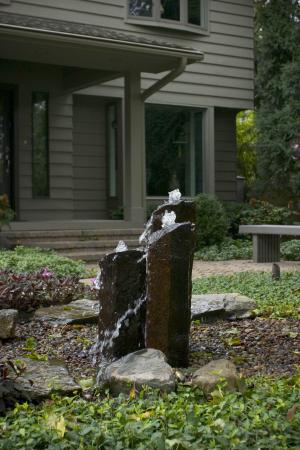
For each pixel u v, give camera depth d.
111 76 13.29
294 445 2.90
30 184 14.45
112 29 14.98
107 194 16.06
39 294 6.93
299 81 18.84
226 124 17.77
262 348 5.17
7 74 14.05
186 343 4.44
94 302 6.90
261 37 20.20
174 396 3.52
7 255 10.14
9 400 3.53
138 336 4.55
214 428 2.98
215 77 16.66
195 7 16.27
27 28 10.70
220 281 8.91
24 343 5.47
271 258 12.41
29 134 14.41
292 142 18.25
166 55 12.22
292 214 18.69
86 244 12.42
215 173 17.59
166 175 16.31
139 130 13.16
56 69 14.65
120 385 3.71
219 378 3.71
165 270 4.31
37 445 2.88
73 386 3.81
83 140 15.68
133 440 2.88
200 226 14.17
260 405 3.36
